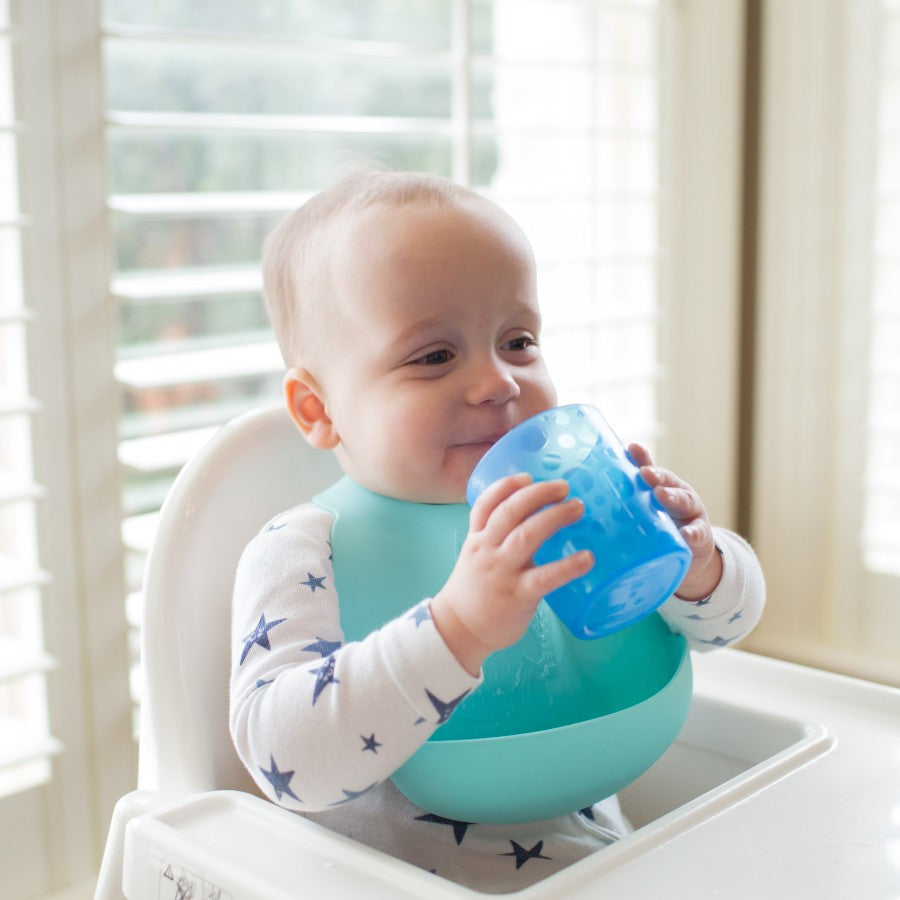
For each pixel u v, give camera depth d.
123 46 1.52
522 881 0.75
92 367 1.18
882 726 0.82
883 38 1.51
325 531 0.82
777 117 1.60
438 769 0.70
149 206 1.21
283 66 1.64
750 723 0.85
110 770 1.25
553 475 0.67
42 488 1.16
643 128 1.66
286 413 0.92
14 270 1.15
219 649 0.84
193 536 0.85
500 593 0.64
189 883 0.64
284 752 0.68
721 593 0.82
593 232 1.60
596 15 1.65
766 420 1.67
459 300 0.80
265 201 1.29
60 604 1.19
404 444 0.80
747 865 0.63
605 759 0.71
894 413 1.60
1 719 1.26
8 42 1.10
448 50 1.73
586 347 1.66
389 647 0.67
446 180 0.86
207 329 1.63
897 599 1.60
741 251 1.67
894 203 1.54
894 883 0.61
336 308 0.83
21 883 1.21
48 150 1.13
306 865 0.64
